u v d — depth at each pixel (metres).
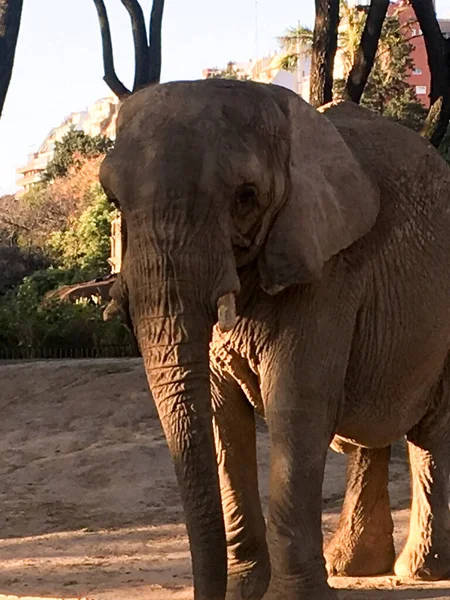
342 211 5.64
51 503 11.70
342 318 5.85
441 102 14.93
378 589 6.88
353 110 6.79
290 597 5.57
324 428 5.70
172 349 4.84
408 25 24.16
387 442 6.86
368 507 7.39
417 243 6.43
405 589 6.86
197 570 4.80
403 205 6.38
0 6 14.20
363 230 5.77
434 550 7.17
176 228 4.87
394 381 6.51
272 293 5.35
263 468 12.33
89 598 6.90
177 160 4.95
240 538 6.25
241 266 5.39
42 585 7.50
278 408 5.60
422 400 7.02
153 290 4.86
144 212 4.90
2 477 13.08
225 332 5.54
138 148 5.02
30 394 16.48
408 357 6.52
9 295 34.38
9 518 11.06
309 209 5.40
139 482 12.34
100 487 12.35
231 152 5.03
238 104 5.22
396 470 12.21
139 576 7.70
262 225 5.27
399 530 9.45
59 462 13.27
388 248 6.24
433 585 7.00
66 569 8.14
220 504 4.87
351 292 5.93
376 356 6.31
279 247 5.31
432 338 6.66
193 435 4.84
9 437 15.00
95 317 25.42
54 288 33.69
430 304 6.54
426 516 7.22
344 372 5.89
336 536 7.48
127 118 5.21
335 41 14.55
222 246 4.95
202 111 5.12
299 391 5.61
